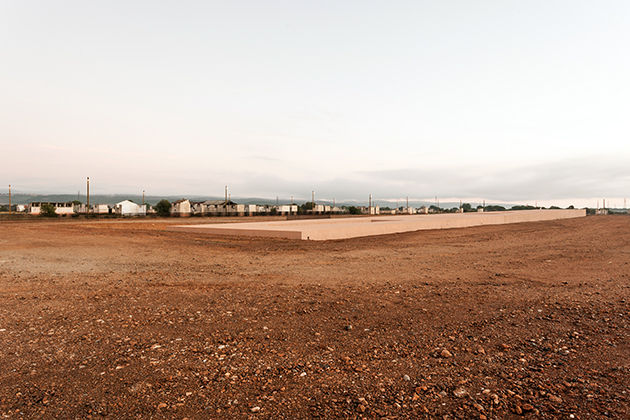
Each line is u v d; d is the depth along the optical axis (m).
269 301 5.69
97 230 21.91
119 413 2.49
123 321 4.57
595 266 9.41
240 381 2.99
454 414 2.50
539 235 20.41
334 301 5.72
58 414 2.46
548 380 3.02
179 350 3.64
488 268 9.17
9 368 3.17
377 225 21.38
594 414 2.47
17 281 7.19
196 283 7.13
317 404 2.63
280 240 16.56
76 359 3.39
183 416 2.46
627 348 3.73
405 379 3.05
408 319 4.79
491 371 3.21
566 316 4.93
